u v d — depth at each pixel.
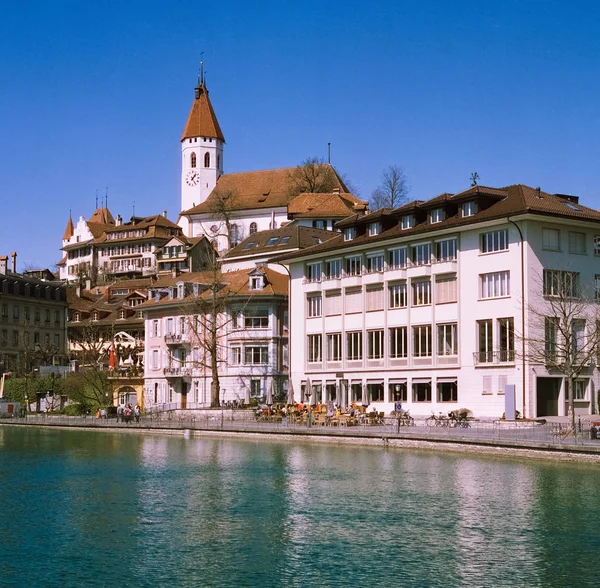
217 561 32.06
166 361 113.56
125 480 50.69
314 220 153.62
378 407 87.25
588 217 76.75
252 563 31.77
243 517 39.34
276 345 104.12
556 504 40.59
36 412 117.25
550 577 29.88
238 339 104.50
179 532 36.56
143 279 166.75
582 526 36.44
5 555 33.06
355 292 90.62
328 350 93.56
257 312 104.62
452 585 29.12
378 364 87.50
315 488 46.34
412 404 83.88
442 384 81.31
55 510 41.47
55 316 154.62
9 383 127.94
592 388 77.06
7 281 145.12
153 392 115.38
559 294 73.06
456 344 80.25
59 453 66.38
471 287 79.00
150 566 31.52
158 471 54.38
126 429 88.12
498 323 76.62
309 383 94.50
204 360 97.69
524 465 52.19
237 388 104.25
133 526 37.81
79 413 112.56
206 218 188.38
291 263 98.69
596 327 72.06
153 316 116.25
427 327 82.88
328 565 31.41
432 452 59.84
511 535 35.16
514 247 75.50
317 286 94.69
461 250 80.12
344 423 75.81
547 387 75.19
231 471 53.59
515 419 70.19
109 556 32.84
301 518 38.91
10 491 47.16
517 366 74.19
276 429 72.81
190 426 81.88
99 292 168.75
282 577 30.09
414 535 35.41
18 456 64.50
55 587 29.22
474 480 47.28
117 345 133.88
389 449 62.38
